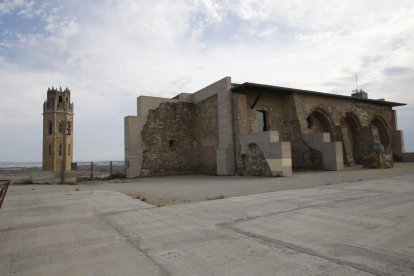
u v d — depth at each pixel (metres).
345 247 4.05
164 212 7.06
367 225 5.11
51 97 46.81
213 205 7.64
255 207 7.13
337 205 6.94
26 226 6.07
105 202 8.99
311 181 12.64
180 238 4.84
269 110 22.00
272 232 4.93
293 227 5.18
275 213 6.35
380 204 6.91
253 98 21.39
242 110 19.95
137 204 8.45
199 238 4.79
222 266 3.56
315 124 24.02
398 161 29.20
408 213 5.91
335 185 10.79
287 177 15.29
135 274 3.43
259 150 17.50
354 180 12.16
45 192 12.22
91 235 5.25
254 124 21.17
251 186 11.74
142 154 22.02
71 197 10.37
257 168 17.59
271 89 20.48
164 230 5.40
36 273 3.55
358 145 26.20
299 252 3.93
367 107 27.14
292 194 8.98
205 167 22.78
